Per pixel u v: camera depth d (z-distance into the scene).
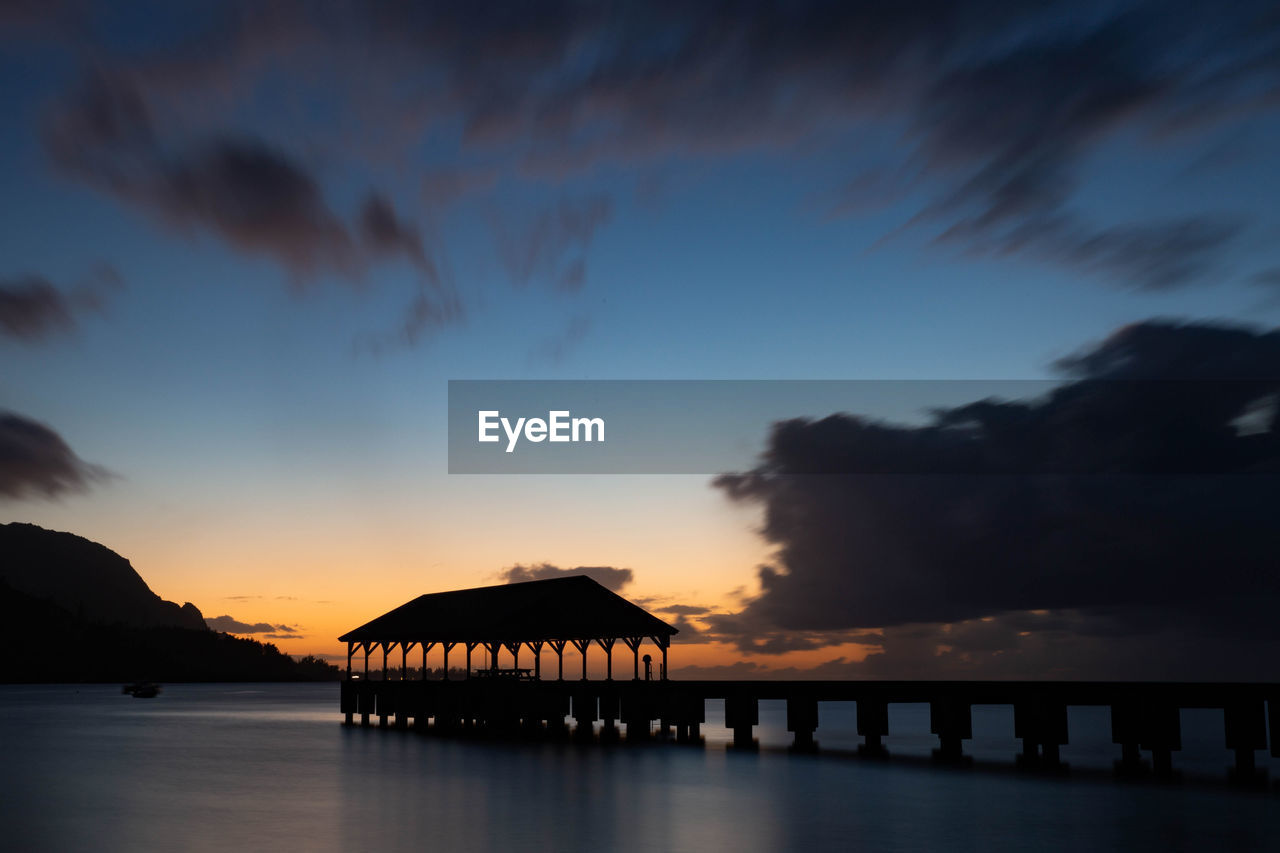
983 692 44.19
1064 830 25.95
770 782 35.81
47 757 51.38
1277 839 24.67
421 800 32.03
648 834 25.69
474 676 65.50
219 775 40.97
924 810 29.38
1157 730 39.31
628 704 55.75
